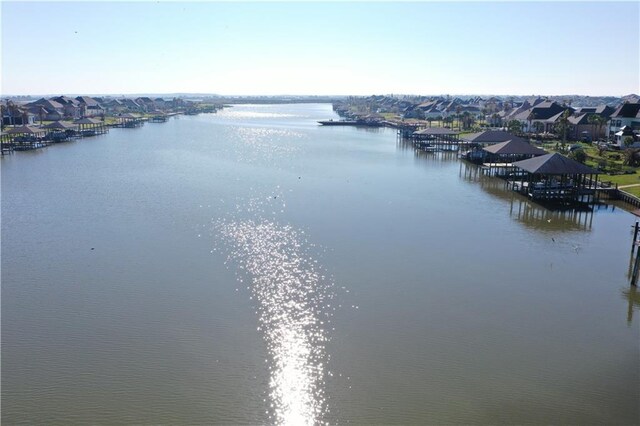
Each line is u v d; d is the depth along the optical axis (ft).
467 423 59.93
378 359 72.49
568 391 65.77
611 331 81.25
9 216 146.92
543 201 167.84
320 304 89.30
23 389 65.77
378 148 328.90
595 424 59.98
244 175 220.02
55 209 155.33
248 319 83.82
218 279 100.07
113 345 75.82
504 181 204.74
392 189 188.55
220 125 562.25
